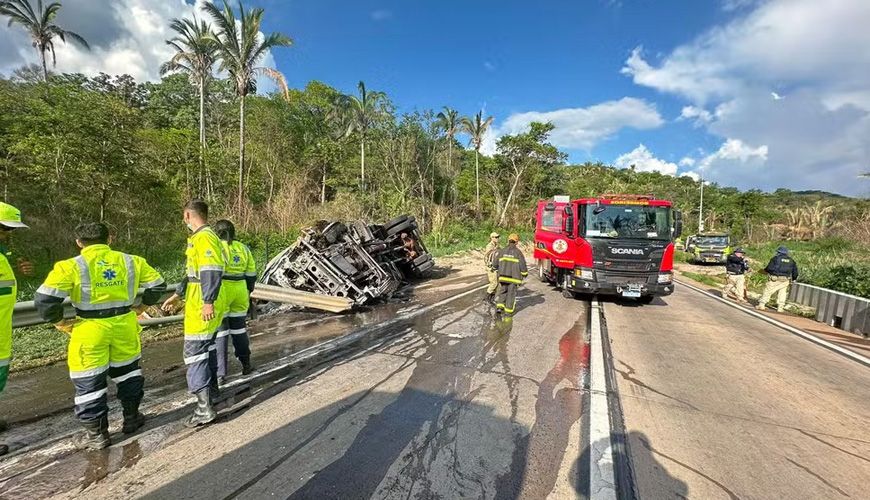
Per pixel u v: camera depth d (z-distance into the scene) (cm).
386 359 540
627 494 285
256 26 2155
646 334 740
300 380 458
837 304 932
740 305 1144
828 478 318
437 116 3769
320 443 330
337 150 3394
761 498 290
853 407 456
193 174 1895
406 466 304
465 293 1075
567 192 4872
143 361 505
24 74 1675
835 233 3288
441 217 2844
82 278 301
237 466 296
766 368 580
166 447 318
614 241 928
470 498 272
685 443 361
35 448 310
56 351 522
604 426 381
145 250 1441
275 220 2030
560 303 998
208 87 3691
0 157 1191
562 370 530
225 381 449
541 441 349
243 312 458
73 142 1186
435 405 408
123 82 3112
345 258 860
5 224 301
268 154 2888
